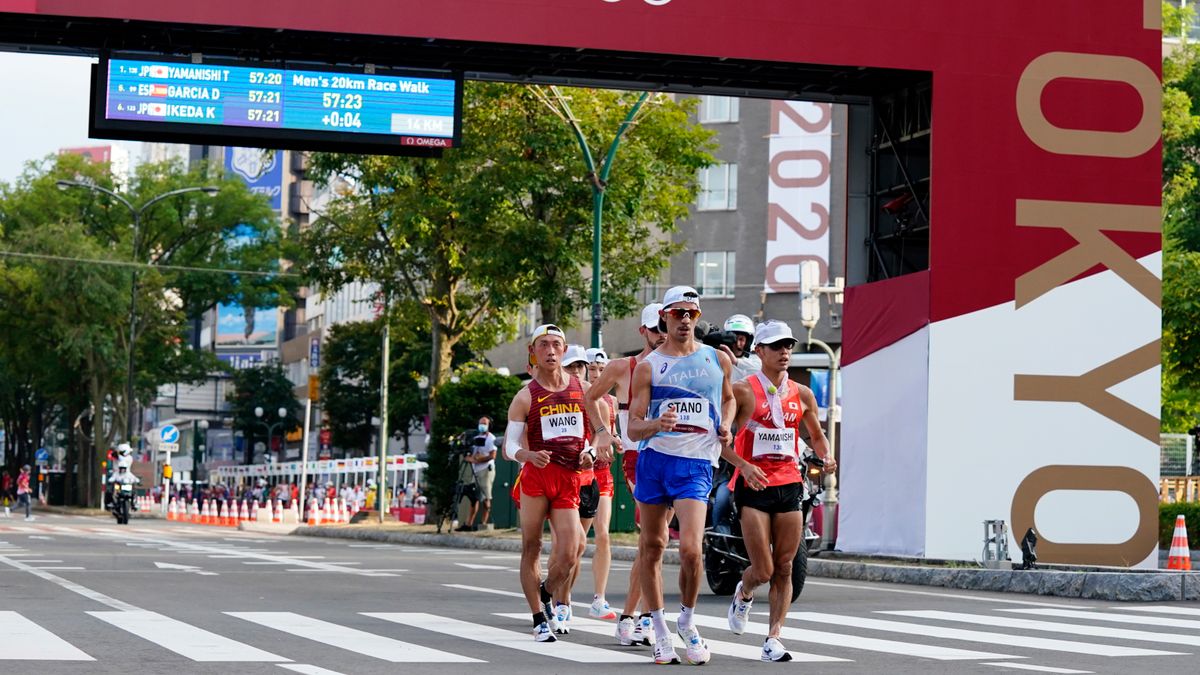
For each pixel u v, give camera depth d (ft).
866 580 95.45
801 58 102.58
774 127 255.50
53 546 123.44
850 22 103.40
